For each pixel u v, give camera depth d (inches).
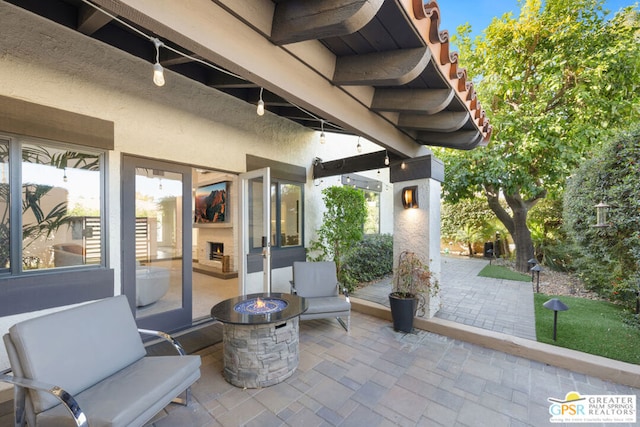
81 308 72.7
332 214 194.9
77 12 95.3
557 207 272.7
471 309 160.2
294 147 196.4
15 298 90.6
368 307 164.1
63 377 62.1
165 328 130.7
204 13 54.3
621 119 182.4
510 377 98.2
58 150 101.7
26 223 95.0
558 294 191.5
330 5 55.5
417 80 89.2
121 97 114.8
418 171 148.5
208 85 136.9
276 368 94.1
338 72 84.4
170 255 135.4
